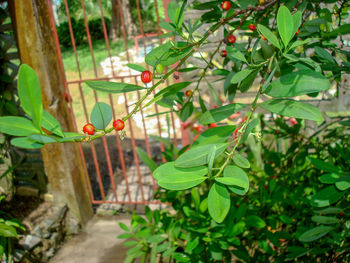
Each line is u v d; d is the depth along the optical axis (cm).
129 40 1195
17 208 298
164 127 527
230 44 98
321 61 107
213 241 173
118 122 67
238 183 58
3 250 229
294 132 220
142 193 324
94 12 1211
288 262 186
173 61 74
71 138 60
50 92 269
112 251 283
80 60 992
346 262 152
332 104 260
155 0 248
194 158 65
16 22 255
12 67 287
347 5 118
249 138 248
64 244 298
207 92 277
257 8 88
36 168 309
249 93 264
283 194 189
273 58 83
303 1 96
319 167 102
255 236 197
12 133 53
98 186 378
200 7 103
